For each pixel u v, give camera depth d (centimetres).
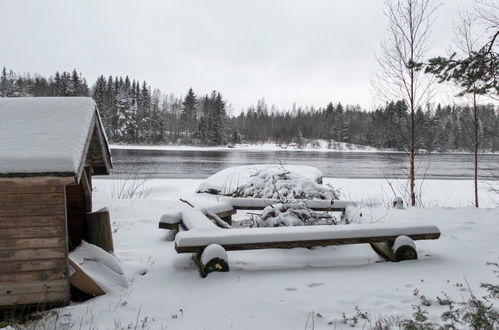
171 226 593
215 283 430
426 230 527
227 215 741
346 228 507
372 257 553
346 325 325
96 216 491
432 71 808
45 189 367
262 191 950
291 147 9150
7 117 394
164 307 370
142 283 439
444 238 644
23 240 366
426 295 385
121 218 780
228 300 384
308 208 689
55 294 372
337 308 360
